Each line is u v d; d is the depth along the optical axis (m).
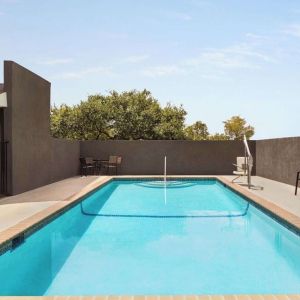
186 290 4.59
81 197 10.01
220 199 11.62
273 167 14.84
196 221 8.43
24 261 5.70
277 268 5.33
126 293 4.50
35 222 6.59
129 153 18.20
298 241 6.39
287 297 3.66
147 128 29.62
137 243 6.64
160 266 5.43
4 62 10.27
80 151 18.33
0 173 10.41
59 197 10.02
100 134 30.38
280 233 7.33
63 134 29.83
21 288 4.65
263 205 8.48
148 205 10.55
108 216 9.02
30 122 11.80
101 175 17.97
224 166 18.02
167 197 12.01
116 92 32.47
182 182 15.89
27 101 11.52
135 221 8.46
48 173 13.56
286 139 13.41
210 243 6.61
